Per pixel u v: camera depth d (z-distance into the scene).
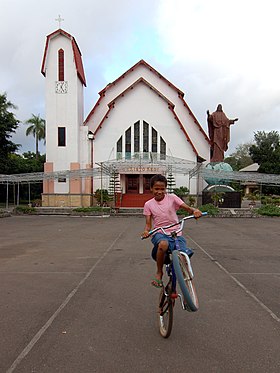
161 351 3.68
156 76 36.47
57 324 4.45
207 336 4.08
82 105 35.00
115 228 17.36
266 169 56.12
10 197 46.47
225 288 6.19
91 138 33.06
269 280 6.77
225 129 34.50
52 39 32.28
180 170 31.03
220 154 34.56
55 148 32.28
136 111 34.69
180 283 3.55
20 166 46.78
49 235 14.44
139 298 5.58
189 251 3.90
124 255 9.63
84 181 32.94
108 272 7.50
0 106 39.22
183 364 3.40
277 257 9.30
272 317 4.71
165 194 4.38
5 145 40.06
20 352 3.67
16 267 8.06
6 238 13.48
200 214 4.14
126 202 31.89
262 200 39.47
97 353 3.64
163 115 34.75
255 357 3.55
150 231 4.21
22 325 4.42
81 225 19.05
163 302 4.18
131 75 36.25
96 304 5.27
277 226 18.23
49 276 7.15
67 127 32.28
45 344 3.85
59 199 31.70
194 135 36.41
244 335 4.11
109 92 35.88
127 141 34.72
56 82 32.28
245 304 5.27
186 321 4.56
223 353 3.64
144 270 7.68
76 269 7.82
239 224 19.42
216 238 13.30
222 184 32.38
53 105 32.31
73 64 32.31
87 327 4.35
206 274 7.28
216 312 4.91
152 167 32.22
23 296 5.71
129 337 4.05
